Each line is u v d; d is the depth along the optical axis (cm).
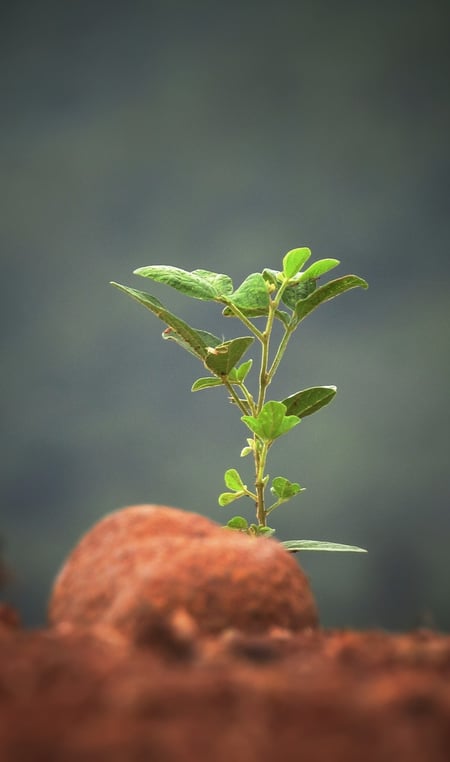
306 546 93
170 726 49
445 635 77
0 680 62
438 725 50
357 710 53
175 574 78
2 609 80
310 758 45
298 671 67
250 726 49
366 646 75
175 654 74
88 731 48
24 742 47
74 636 76
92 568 80
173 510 81
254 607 78
